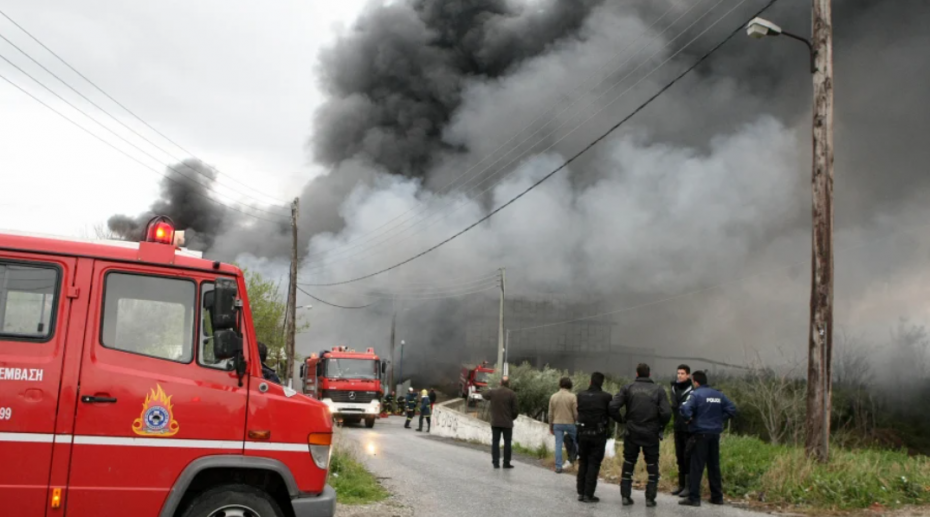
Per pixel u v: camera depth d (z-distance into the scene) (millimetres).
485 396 13188
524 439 17781
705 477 9734
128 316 5188
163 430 5078
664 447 11891
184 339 5281
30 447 4809
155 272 5301
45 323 4996
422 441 20594
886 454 10781
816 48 10266
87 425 4926
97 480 4898
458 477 11195
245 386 5355
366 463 11945
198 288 5391
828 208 9953
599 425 9047
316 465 5445
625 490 8734
